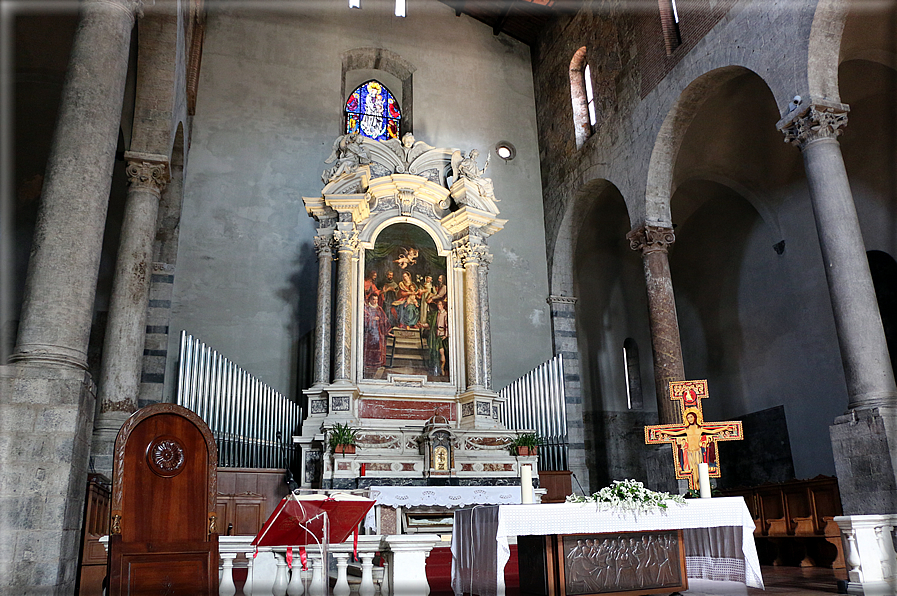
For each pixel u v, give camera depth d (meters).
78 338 7.48
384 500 12.19
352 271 14.80
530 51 22.09
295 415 15.73
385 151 16.00
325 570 5.16
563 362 18.09
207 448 5.96
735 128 16.33
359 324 14.58
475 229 15.81
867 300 10.32
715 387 19.81
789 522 12.19
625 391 20.55
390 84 20.89
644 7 16.27
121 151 16.05
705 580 8.66
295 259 17.56
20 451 6.79
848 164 15.46
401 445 13.52
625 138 16.58
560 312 19.47
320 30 19.75
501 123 21.02
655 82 15.56
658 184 15.55
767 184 17.52
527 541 7.14
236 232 17.27
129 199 12.23
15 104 14.49
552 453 16.20
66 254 7.58
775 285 17.69
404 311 15.05
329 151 18.73
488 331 15.29
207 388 14.12
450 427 13.58
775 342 17.62
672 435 8.88
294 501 5.14
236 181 17.64
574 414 18.89
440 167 16.45
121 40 8.75
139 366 11.78
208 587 5.59
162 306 15.91
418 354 14.88
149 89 12.54
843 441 10.21
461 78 20.97
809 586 8.29
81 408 7.21
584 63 19.73
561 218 19.47
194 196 17.20
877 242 14.84
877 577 7.39
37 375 7.03
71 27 12.70
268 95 18.62
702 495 7.79
